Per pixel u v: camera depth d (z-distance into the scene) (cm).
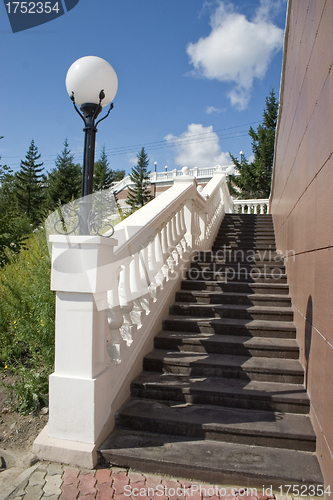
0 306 405
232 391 301
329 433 209
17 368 357
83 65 250
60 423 254
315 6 301
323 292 245
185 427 269
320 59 278
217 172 1151
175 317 437
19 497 211
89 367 250
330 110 239
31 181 3984
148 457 239
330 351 216
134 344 338
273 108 2822
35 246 439
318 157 283
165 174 3700
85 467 242
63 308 255
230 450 250
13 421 296
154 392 314
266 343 364
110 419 275
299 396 291
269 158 2698
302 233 363
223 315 434
